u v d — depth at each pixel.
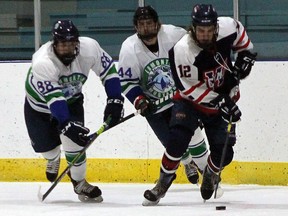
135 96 12.56
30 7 16.69
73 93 12.22
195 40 11.26
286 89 14.80
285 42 15.82
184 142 11.84
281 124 14.84
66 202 12.97
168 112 12.98
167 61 12.70
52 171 13.48
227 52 11.52
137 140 15.40
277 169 14.91
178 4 16.31
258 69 14.89
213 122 11.91
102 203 12.79
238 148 15.05
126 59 12.60
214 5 16.17
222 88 11.69
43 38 16.78
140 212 11.73
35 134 12.80
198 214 11.46
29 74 12.42
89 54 12.03
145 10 12.31
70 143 12.33
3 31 16.80
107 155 15.54
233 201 12.84
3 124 15.86
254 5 15.91
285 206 12.27
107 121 12.20
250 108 14.95
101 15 16.62
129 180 15.51
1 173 15.93
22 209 12.27
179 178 15.27
